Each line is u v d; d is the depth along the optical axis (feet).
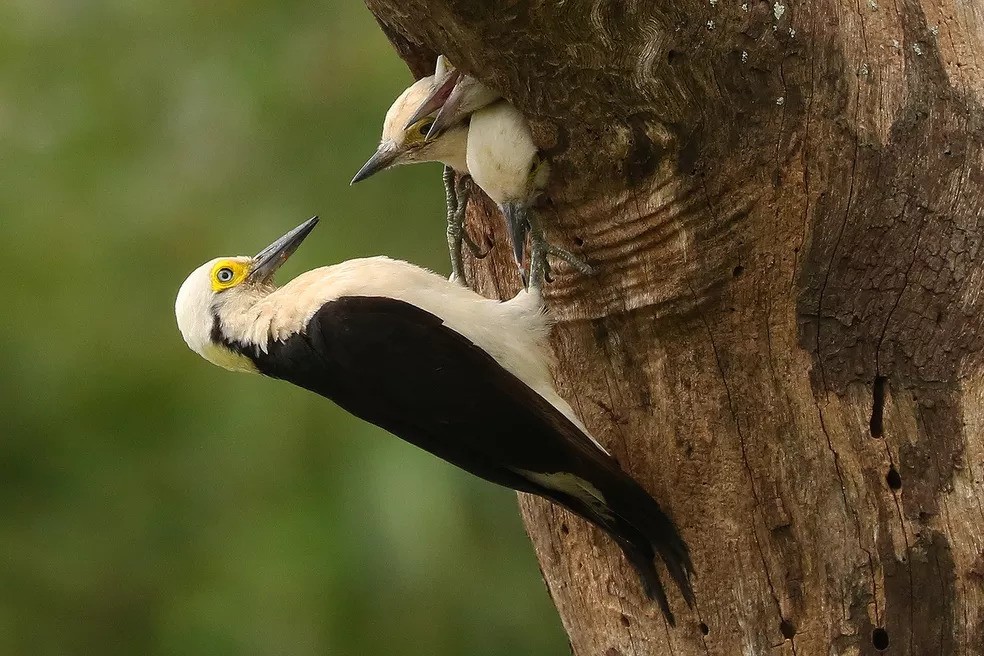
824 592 30.25
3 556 54.95
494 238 35.14
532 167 29.81
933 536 29.73
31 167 56.03
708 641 31.32
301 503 52.39
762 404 30.22
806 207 29.35
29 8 57.93
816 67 29.04
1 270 54.44
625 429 31.73
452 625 52.03
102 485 54.95
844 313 29.81
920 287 29.76
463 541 52.03
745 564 30.73
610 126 28.78
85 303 54.49
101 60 56.70
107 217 55.21
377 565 51.29
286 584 52.37
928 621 29.73
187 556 55.11
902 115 29.73
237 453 53.57
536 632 52.42
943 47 30.50
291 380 34.71
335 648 51.85
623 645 33.01
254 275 35.32
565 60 27.73
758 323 29.96
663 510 31.30
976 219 29.84
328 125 54.29
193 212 54.49
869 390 29.96
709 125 28.73
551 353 32.40
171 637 53.88
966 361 29.84
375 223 53.62
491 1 26.86
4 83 56.75
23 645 54.54
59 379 54.44
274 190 54.49
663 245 29.73
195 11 56.39
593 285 31.09
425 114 31.17
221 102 55.52
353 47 54.54
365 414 33.58
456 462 33.27
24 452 54.80
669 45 27.76
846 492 30.07
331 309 32.83
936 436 29.86
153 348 54.44
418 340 31.89
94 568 54.95
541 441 31.14
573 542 33.88
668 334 30.55
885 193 29.50
